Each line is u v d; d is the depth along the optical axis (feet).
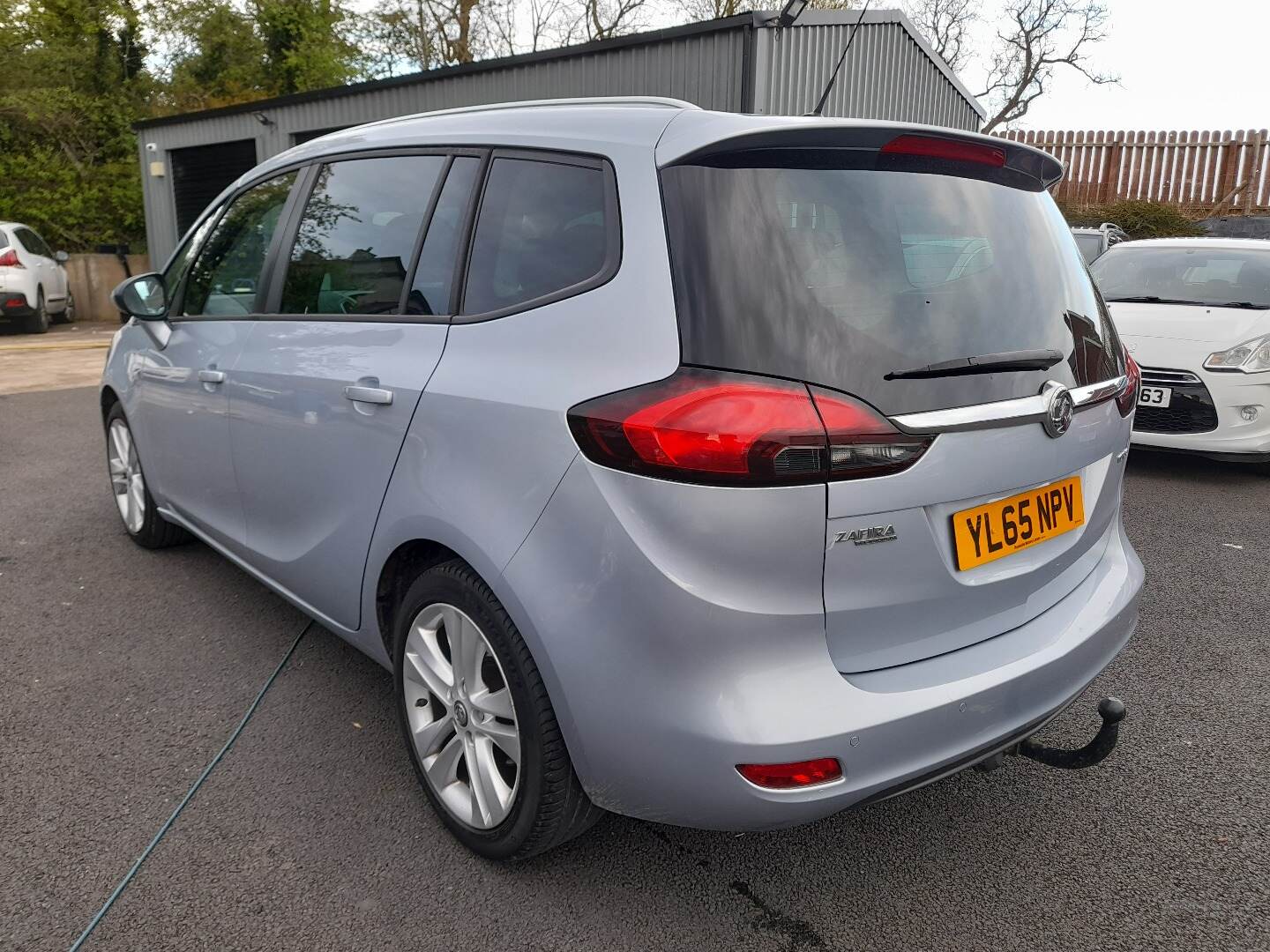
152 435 12.69
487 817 7.25
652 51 37.32
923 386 6.04
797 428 5.59
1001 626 6.86
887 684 6.13
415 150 8.68
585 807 6.89
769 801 5.80
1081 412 7.14
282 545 9.78
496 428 6.70
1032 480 6.72
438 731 7.71
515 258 7.27
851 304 6.07
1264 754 9.27
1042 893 7.29
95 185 77.05
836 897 7.20
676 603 5.76
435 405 7.28
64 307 57.16
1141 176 63.72
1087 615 7.47
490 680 7.25
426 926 6.79
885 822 8.20
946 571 6.31
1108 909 7.11
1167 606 13.02
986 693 6.40
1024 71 76.23
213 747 9.11
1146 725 9.81
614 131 6.94
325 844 7.69
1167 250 23.88
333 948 6.57
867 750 5.91
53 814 8.01
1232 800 8.52
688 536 5.71
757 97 35.04
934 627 6.40
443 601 7.30
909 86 43.62
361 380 8.12
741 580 5.71
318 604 9.46
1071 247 8.10
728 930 6.83
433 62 87.61
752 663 5.81
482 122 8.20
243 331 10.27
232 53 85.97
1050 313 7.20
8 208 73.82
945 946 6.72
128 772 8.66
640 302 6.16
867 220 6.46
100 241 76.54
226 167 59.98
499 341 7.06
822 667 5.94
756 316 5.83
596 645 6.09
